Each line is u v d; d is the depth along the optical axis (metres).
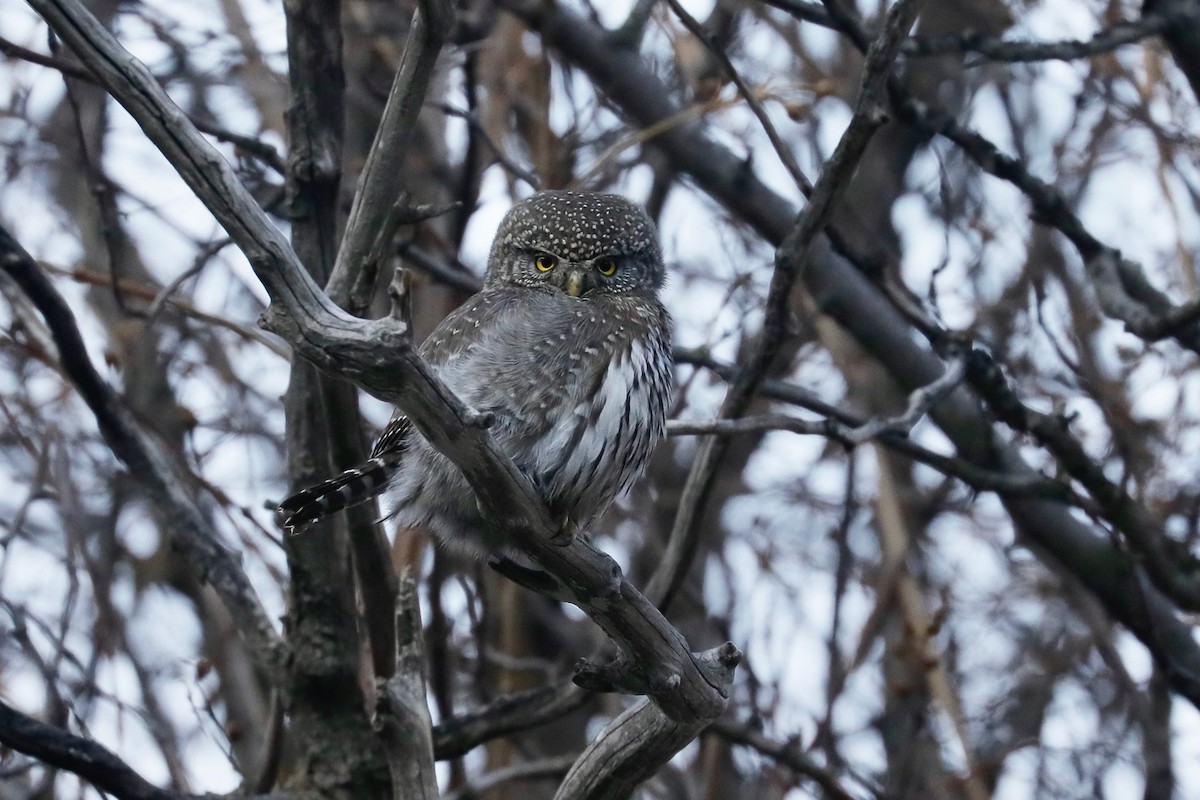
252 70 13.53
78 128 10.85
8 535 11.66
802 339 15.10
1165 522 13.45
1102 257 11.73
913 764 12.45
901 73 12.63
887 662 13.74
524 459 8.20
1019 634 15.48
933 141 11.80
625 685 7.20
